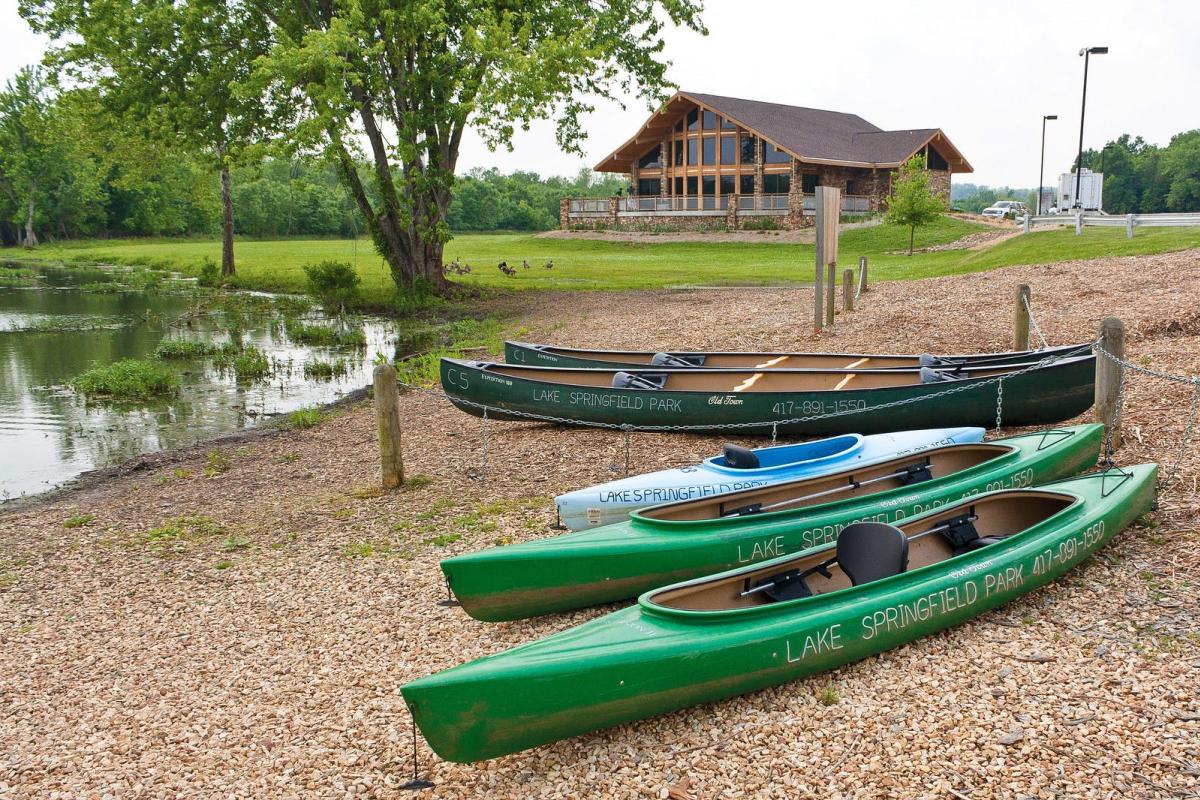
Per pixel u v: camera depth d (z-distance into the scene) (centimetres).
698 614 531
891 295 2128
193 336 2630
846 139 5500
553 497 984
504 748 497
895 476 812
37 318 3058
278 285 3925
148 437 1520
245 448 1411
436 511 979
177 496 1162
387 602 754
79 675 681
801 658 540
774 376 1261
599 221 5800
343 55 2653
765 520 706
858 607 558
